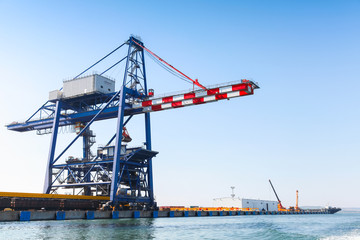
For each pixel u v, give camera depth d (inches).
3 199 2059.5
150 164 3063.5
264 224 2183.8
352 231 1649.9
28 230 1370.6
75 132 3267.7
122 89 2866.6
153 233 1378.0
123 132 3075.8
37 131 3459.6
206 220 2618.1
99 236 1211.2
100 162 2839.6
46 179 3002.0
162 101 2780.5
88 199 2583.7
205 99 2588.6
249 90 2405.3
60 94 3164.4
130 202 2755.9
